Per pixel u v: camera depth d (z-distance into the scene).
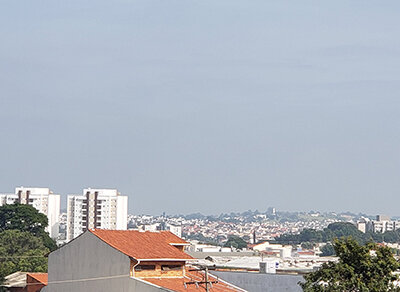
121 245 84.75
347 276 78.69
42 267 159.50
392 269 79.00
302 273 106.56
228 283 98.69
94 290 84.94
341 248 79.81
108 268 83.94
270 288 103.69
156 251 85.62
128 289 82.00
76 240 87.25
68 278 87.44
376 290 76.81
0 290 109.69
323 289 79.31
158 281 83.62
